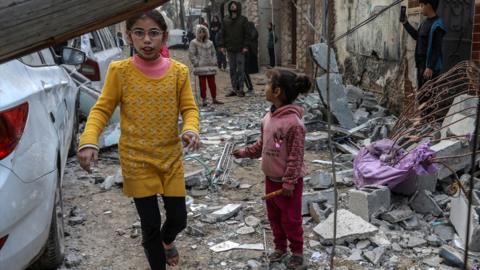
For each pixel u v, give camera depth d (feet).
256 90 43.78
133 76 9.51
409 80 25.29
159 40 9.41
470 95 17.17
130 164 9.70
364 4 31.68
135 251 12.87
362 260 11.93
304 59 47.24
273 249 12.67
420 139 16.56
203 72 34.91
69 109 16.19
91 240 13.51
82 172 19.62
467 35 21.42
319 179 17.11
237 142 24.04
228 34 38.91
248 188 17.48
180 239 13.39
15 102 8.66
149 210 9.89
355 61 33.76
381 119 24.75
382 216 13.89
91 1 3.54
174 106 9.77
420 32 20.54
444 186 15.74
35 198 8.77
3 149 8.07
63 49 16.63
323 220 13.76
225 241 13.23
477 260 11.57
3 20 3.43
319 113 25.53
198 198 16.61
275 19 61.11
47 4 3.47
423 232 13.21
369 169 15.07
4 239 8.06
